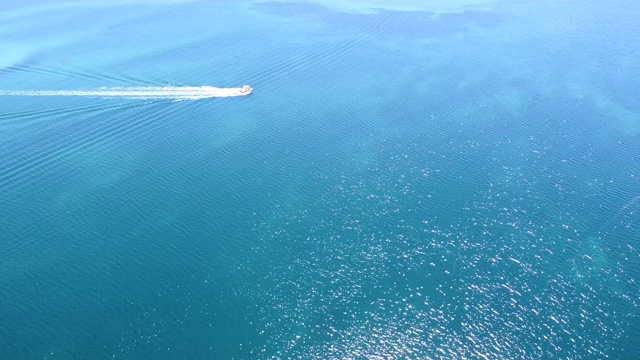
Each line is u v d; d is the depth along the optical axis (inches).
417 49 6220.5
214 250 3506.4
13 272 3277.6
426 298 3179.1
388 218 3782.0
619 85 5398.6
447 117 4911.4
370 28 6766.7
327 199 3954.2
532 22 7052.2
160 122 4712.1
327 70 5698.8
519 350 2871.6
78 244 3494.1
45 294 3149.6
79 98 4916.3
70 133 4485.7
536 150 4439.0
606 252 3454.7
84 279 3255.4
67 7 7534.5
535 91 5310.0
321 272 3361.2
